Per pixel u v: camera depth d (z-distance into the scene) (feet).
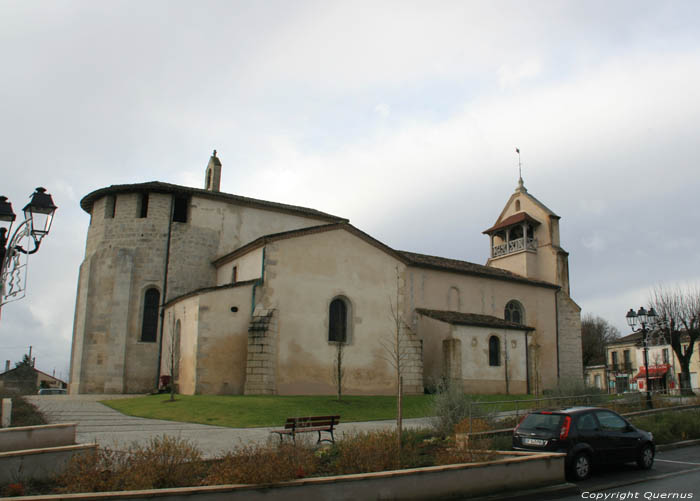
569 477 42.06
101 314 108.37
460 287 133.18
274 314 92.02
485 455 39.42
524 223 159.02
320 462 39.40
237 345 92.32
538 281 149.38
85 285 110.63
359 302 102.99
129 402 80.94
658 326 151.64
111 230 112.37
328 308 99.09
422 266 126.11
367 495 31.68
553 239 157.58
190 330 94.02
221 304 92.17
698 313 151.33
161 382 100.89
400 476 32.89
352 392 98.17
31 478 33.73
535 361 124.57
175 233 111.65
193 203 114.01
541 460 38.91
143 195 114.01
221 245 115.34
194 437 52.54
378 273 106.93
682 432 63.87
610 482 41.50
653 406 84.12
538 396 107.04
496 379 116.57
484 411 59.57
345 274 102.47
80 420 62.28
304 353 94.53
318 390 94.53
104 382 104.58
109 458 33.68
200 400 77.51
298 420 46.29
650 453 47.60
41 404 75.20
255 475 29.86
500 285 141.49
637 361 201.98
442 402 58.08
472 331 115.24
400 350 104.63
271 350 90.07
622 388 195.00
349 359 99.30
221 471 31.48
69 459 35.19
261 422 63.87
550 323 150.00
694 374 175.52
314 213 126.41
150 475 30.42
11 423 52.44
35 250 45.21
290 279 96.22
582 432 43.70
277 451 35.65
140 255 109.81
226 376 90.74
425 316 118.73
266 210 121.39
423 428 57.88
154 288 109.81
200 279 112.06
